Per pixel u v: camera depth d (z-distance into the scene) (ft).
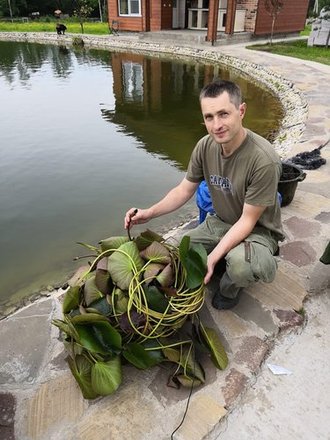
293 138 17.28
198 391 5.41
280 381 5.59
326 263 7.18
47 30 84.58
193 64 43.62
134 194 14.20
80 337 4.95
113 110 26.08
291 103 25.09
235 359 5.88
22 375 5.74
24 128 22.27
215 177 6.23
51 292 9.04
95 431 4.96
